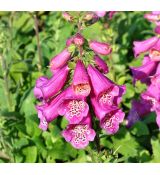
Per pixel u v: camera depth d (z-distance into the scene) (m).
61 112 0.28
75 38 0.27
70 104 0.28
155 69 0.35
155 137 0.38
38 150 0.39
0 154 0.39
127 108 0.44
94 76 0.28
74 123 0.28
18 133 0.40
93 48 0.27
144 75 0.35
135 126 0.40
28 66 0.48
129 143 0.38
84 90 0.27
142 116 0.40
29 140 0.39
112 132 0.28
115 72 0.49
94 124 0.30
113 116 0.28
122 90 0.29
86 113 0.28
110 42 0.46
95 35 0.45
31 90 0.43
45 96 0.28
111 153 0.32
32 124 0.40
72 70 0.28
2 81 0.44
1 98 0.44
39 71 0.47
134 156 0.37
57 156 0.38
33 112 0.41
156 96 0.34
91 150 0.33
